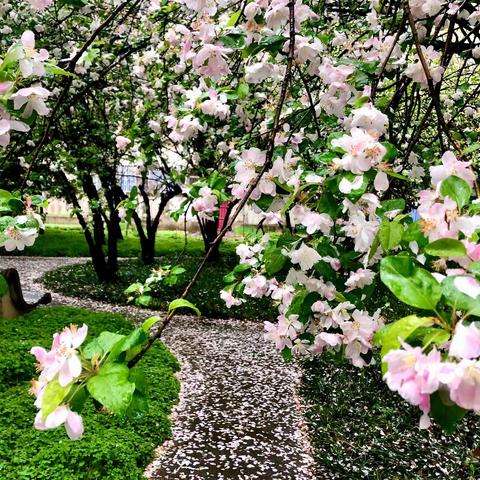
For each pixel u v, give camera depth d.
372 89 1.77
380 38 2.14
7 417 3.75
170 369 5.77
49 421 0.91
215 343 7.15
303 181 1.55
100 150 7.07
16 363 4.52
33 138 5.05
